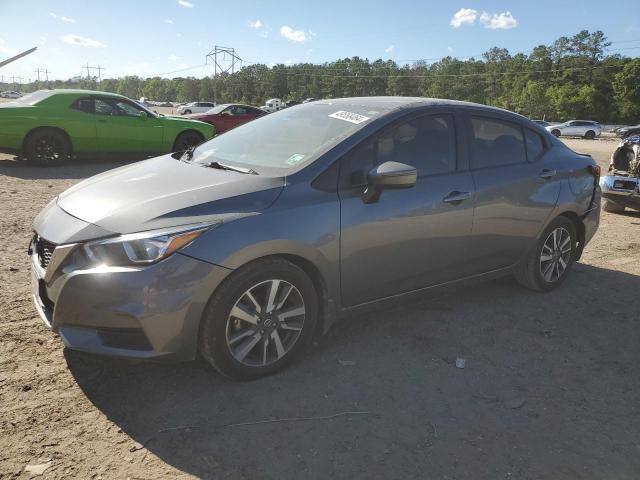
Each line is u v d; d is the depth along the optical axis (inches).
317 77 5802.2
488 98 4869.6
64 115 422.9
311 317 128.6
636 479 98.0
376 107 149.9
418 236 143.2
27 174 386.9
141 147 466.3
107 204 118.7
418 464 99.0
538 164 178.4
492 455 102.5
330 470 96.3
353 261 131.9
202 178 129.0
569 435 109.9
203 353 116.3
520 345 149.0
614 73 3875.5
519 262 178.5
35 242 126.3
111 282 105.7
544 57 4532.5
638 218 332.5
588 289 196.7
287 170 129.2
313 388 121.7
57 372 121.9
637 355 146.9
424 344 146.3
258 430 106.0
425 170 147.5
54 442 99.3
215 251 110.0
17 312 149.6
